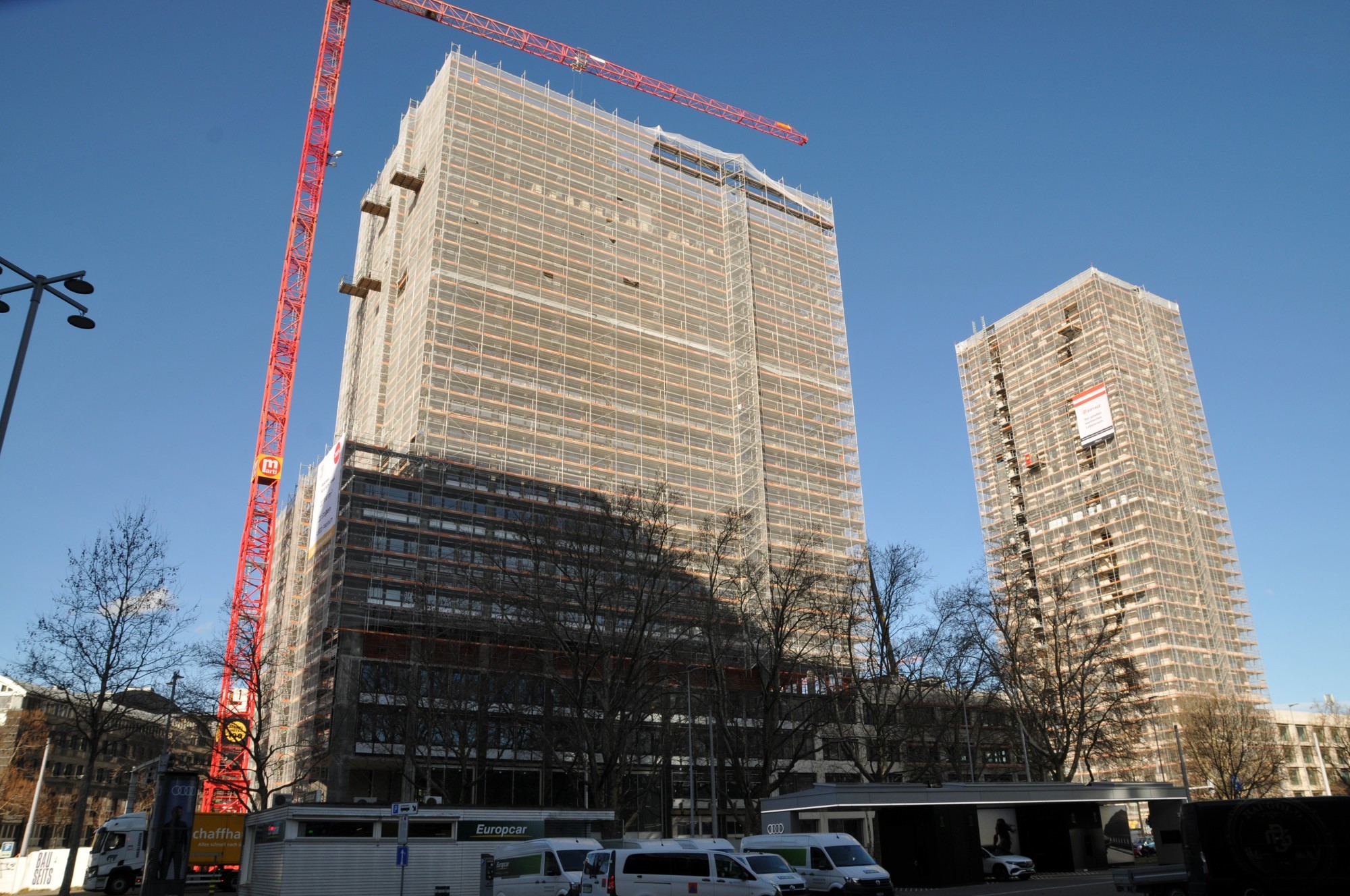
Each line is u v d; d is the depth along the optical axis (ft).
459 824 117.50
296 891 106.52
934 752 215.51
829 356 438.81
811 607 210.79
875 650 206.69
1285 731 450.30
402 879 98.37
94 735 140.15
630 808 229.04
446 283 336.08
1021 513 533.55
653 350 380.58
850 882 106.42
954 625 205.05
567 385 347.56
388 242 404.57
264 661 216.13
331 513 281.13
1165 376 524.93
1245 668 464.65
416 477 285.84
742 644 208.74
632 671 174.50
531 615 182.09
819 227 477.36
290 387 374.63
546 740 191.72
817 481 396.98
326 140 413.39
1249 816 72.59
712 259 425.69
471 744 209.15
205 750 293.02
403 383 338.34
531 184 378.12
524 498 288.30
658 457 358.64
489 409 324.39
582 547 184.75
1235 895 72.64
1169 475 493.77
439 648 207.31
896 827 144.46
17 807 336.08
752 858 106.11
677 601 194.59
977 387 580.71
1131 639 456.86
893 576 204.44
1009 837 160.56
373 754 226.38
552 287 362.74
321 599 284.82
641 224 406.41
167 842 98.99
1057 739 220.64
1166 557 466.29
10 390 72.79
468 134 369.71
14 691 326.03
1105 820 168.35
